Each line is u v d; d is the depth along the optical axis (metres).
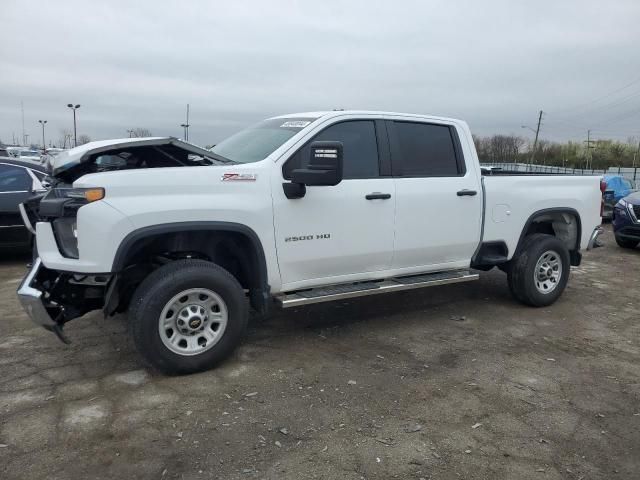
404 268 5.31
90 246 3.79
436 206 5.30
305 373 4.26
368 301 6.36
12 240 8.04
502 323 5.70
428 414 3.68
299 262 4.59
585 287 7.51
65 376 4.12
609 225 16.36
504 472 3.06
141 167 4.50
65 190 4.15
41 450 3.13
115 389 3.91
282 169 4.48
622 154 67.25
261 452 3.17
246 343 4.89
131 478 2.91
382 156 5.05
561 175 6.48
